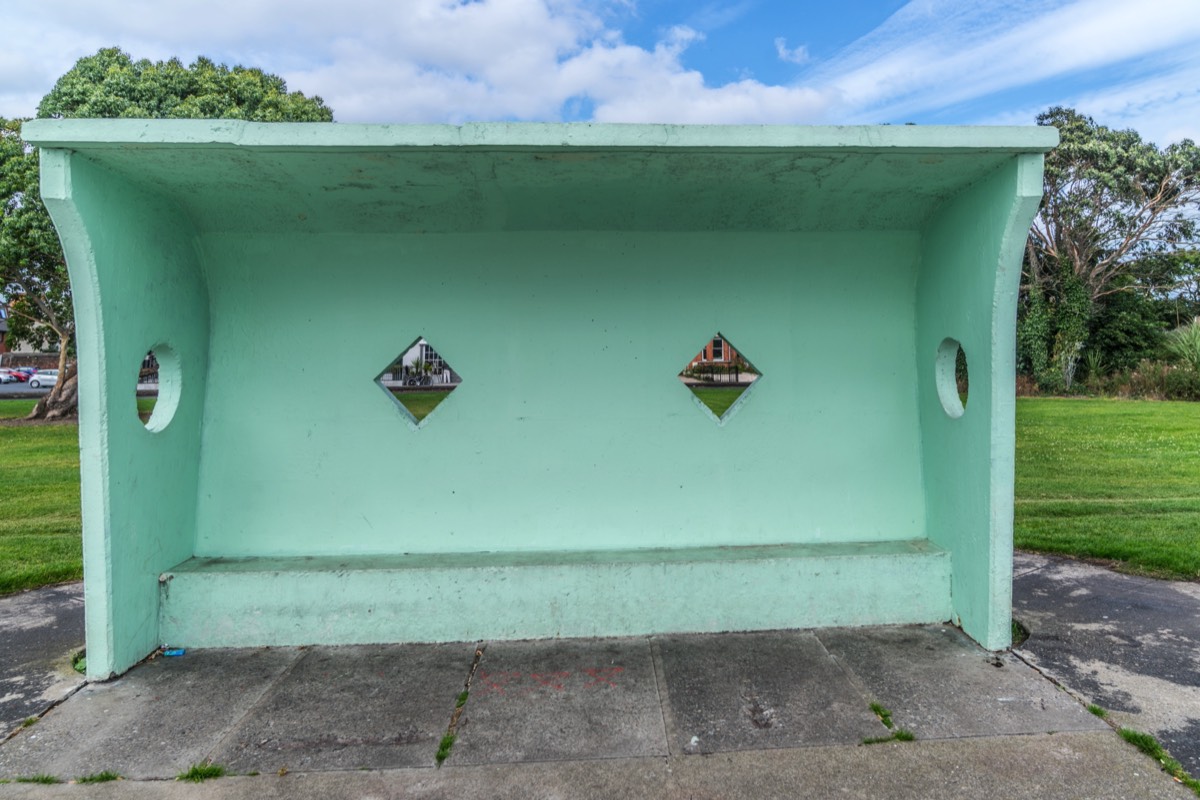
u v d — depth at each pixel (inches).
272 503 153.5
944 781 93.4
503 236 152.8
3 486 339.6
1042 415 577.0
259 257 150.0
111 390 122.7
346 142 112.6
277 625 140.6
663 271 155.6
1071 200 976.9
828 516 159.2
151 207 131.0
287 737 106.2
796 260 155.7
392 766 98.6
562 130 113.3
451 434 155.2
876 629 144.6
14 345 826.2
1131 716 108.7
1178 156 933.2
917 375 158.9
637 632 143.8
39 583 185.2
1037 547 208.2
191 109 581.6
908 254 155.8
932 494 154.7
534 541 155.9
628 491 157.2
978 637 136.5
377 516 154.6
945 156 120.0
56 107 567.5
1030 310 962.1
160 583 139.3
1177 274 1070.4
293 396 153.3
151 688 122.4
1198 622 147.8
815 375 158.1
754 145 114.8
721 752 101.1
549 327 155.7
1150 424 510.6
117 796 92.3
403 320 153.6
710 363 1318.9
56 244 569.0
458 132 113.3
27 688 122.5
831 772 95.8
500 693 119.9
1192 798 88.7
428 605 141.9
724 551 152.7
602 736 105.8
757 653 134.1
